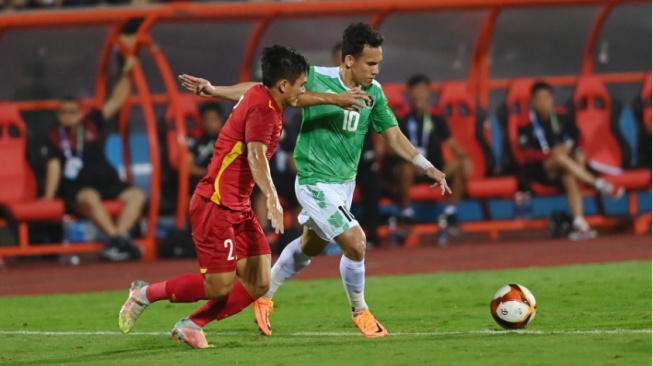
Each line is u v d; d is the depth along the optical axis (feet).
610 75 183.62
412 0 162.40
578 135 179.11
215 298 83.71
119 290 133.69
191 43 200.54
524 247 169.78
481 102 178.60
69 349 87.15
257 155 78.69
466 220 189.37
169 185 173.27
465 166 175.11
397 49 205.05
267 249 85.25
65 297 127.65
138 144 187.52
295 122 167.73
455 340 84.07
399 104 174.50
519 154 179.22
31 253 165.68
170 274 150.00
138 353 83.20
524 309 88.22
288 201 167.53
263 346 84.74
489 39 175.32
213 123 170.19
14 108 168.35
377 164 172.04
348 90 88.43
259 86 81.41
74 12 154.71
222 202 81.30
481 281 128.67
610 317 95.86
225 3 158.81
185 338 84.38
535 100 178.09
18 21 153.28
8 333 97.91
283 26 200.44
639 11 206.90
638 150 183.52
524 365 71.56
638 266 137.39
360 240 87.81
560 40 207.00
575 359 73.20
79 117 167.43
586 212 194.39
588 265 141.69
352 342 85.40
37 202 164.86
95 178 167.63
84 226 175.01
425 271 143.84
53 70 193.88
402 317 101.71
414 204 183.73
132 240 167.73
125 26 166.71
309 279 138.21
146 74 199.62
